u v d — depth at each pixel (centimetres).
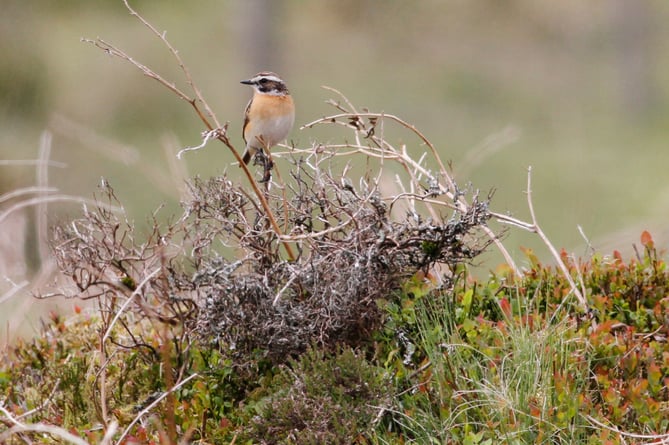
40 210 1165
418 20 5906
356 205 892
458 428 784
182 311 899
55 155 3447
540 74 5478
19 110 3566
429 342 842
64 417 877
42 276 1125
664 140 4694
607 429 752
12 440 843
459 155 4338
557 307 904
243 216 897
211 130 841
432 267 903
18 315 1130
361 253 849
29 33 3638
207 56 4819
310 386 793
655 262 961
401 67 5506
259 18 4766
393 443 783
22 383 966
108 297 929
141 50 4559
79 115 4028
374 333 870
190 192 919
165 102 4378
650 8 5369
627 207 3469
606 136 4734
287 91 1190
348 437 766
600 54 5650
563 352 829
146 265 873
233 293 840
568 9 5922
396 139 4569
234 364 864
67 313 1188
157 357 911
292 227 950
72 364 945
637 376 827
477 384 798
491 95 5244
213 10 5097
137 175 3431
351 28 5825
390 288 882
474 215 873
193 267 929
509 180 3909
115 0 4116
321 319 855
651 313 911
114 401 894
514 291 949
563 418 762
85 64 4319
